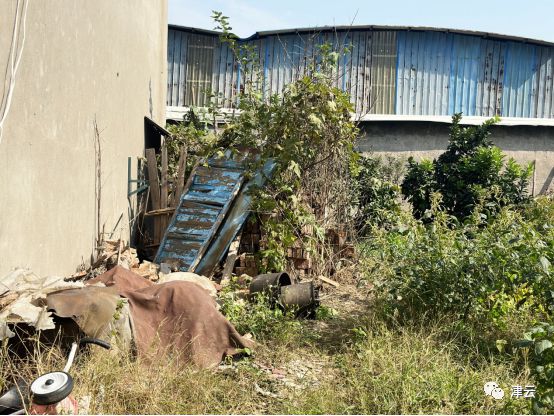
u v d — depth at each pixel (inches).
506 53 674.2
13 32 175.2
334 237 341.7
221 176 347.3
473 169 495.2
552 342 153.3
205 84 672.4
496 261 223.3
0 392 142.3
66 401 131.8
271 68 662.5
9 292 162.9
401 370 180.2
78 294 167.2
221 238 318.3
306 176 343.0
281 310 253.1
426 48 667.4
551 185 618.8
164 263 297.3
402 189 518.6
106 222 295.6
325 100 337.4
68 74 230.1
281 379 188.5
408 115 637.9
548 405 148.0
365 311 261.9
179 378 171.5
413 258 237.1
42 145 201.9
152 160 380.5
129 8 357.7
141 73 406.9
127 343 179.0
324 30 655.8
